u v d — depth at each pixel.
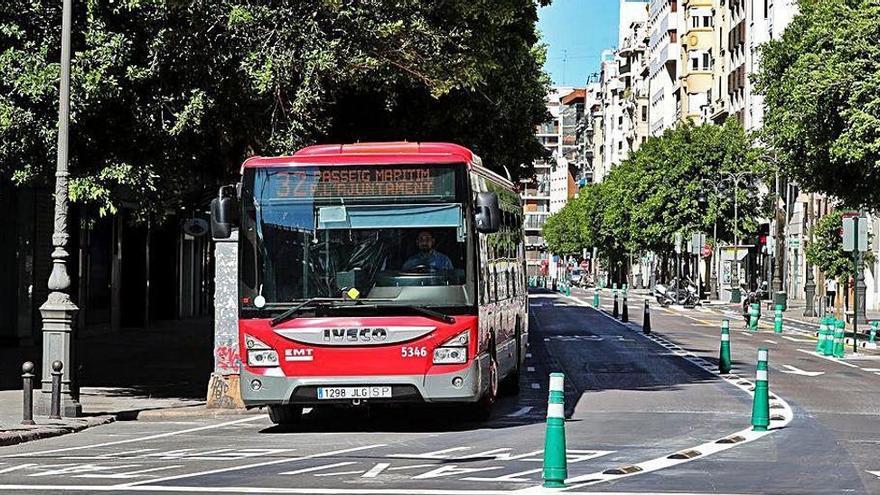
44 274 36.09
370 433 17.72
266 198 17.11
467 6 24.03
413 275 16.89
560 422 12.31
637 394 23.70
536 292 115.44
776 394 23.86
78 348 36.47
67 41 19.70
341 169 17.06
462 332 16.84
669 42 126.94
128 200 23.42
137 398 23.38
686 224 87.25
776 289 72.94
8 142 21.47
